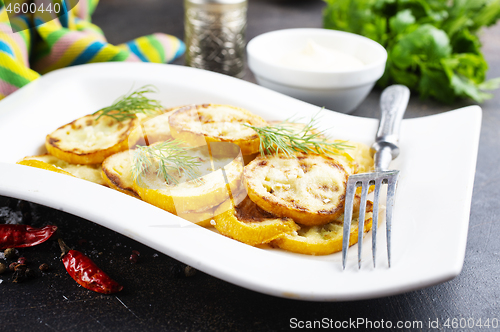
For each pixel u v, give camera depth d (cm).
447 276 39
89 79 55
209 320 42
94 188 44
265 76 58
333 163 47
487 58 78
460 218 42
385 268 40
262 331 41
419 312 42
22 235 45
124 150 48
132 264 45
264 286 39
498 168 55
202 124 49
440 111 63
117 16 91
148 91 53
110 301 42
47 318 41
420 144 49
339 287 39
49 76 55
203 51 68
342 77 56
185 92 55
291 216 44
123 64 57
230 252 41
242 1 67
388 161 48
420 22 67
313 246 43
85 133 50
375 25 66
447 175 45
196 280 44
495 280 44
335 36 63
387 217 42
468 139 47
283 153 48
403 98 53
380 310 42
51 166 47
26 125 50
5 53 55
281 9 98
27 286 43
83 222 47
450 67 63
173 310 42
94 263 44
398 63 64
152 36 69
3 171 44
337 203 45
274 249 44
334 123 51
